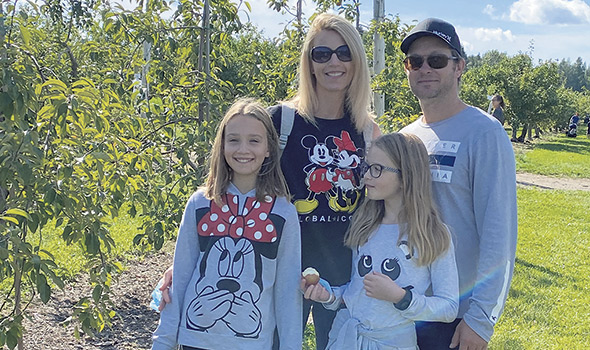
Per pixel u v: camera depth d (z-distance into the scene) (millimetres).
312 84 2646
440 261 2309
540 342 4672
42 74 3127
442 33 2414
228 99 5121
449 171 2391
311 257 2637
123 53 5035
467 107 2480
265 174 2344
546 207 11555
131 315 5020
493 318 2258
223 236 2256
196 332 2180
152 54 5234
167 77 4969
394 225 2398
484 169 2303
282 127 2611
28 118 2994
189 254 2311
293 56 6047
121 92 4547
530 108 26734
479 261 2312
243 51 7250
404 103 6504
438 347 2428
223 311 2174
